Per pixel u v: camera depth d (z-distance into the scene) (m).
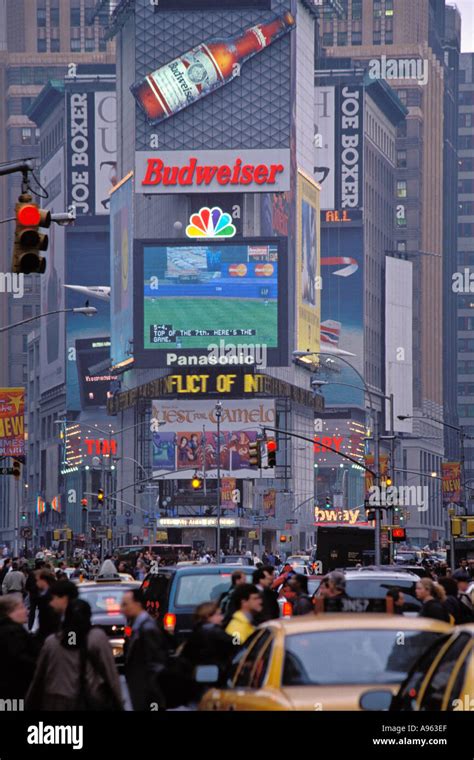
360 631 22.78
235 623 33.88
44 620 38.47
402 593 42.97
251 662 23.97
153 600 49.00
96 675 25.88
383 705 20.41
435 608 35.59
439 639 21.11
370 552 128.25
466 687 19.16
